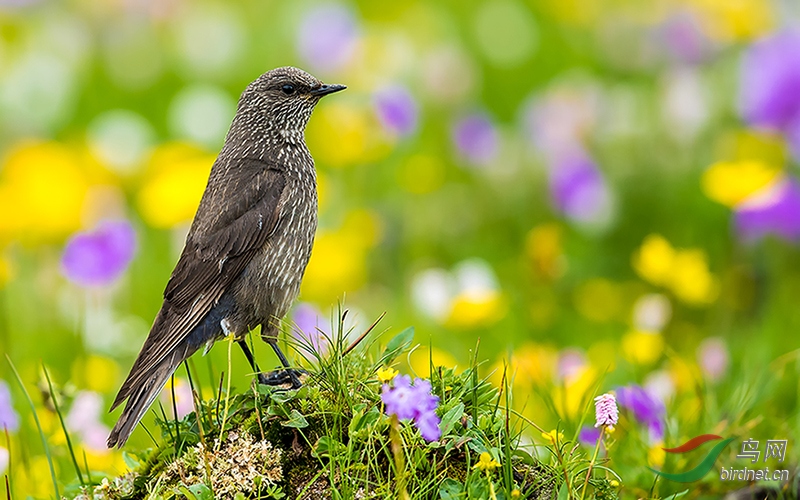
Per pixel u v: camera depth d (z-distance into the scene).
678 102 15.18
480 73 19.23
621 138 15.20
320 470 7.08
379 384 7.31
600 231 14.20
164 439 7.60
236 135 9.65
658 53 18.61
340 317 7.58
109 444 7.80
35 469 9.02
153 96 19.11
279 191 9.23
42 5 19.81
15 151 15.13
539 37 20.25
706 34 17.14
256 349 11.38
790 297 12.94
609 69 19.25
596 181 14.13
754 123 14.60
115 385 11.45
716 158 14.80
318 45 16.98
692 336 12.27
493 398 7.46
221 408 7.55
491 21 20.27
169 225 13.31
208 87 18.25
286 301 9.25
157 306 13.30
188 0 20.61
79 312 12.23
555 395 9.76
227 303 8.95
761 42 15.82
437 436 6.65
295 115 9.73
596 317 12.76
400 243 14.58
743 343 11.83
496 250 14.44
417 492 6.80
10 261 13.16
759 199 12.95
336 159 14.82
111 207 14.12
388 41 17.80
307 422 7.19
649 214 14.47
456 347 12.00
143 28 19.83
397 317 12.69
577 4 20.55
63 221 13.45
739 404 9.38
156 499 6.89
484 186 15.20
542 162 15.34
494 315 11.84
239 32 20.00
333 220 14.62
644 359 11.03
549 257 12.53
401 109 14.75
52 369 11.71
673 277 12.21
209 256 8.88
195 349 8.84
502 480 6.85
